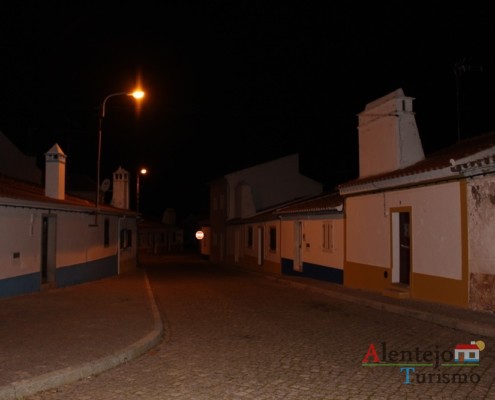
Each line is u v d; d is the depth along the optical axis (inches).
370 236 644.1
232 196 1499.8
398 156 619.2
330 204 763.4
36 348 320.2
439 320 419.8
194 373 283.4
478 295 445.4
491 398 236.7
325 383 261.7
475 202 448.1
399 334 384.2
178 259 1966.0
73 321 416.2
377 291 622.8
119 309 482.0
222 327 421.1
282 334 389.4
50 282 670.5
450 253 481.4
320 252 804.6
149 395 245.9
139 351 327.6
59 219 692.7
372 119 681.6
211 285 794.8
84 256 800.3
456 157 494.3
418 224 533.3
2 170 1085.8
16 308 478.9
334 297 616.1
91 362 287.1
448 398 237.1
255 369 289.9
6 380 252.5
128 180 1350.9
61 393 250.5
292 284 768.9
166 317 473.7
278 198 1465.3
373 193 634.2
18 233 569.6
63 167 778.8
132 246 1230.3
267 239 1092.5
